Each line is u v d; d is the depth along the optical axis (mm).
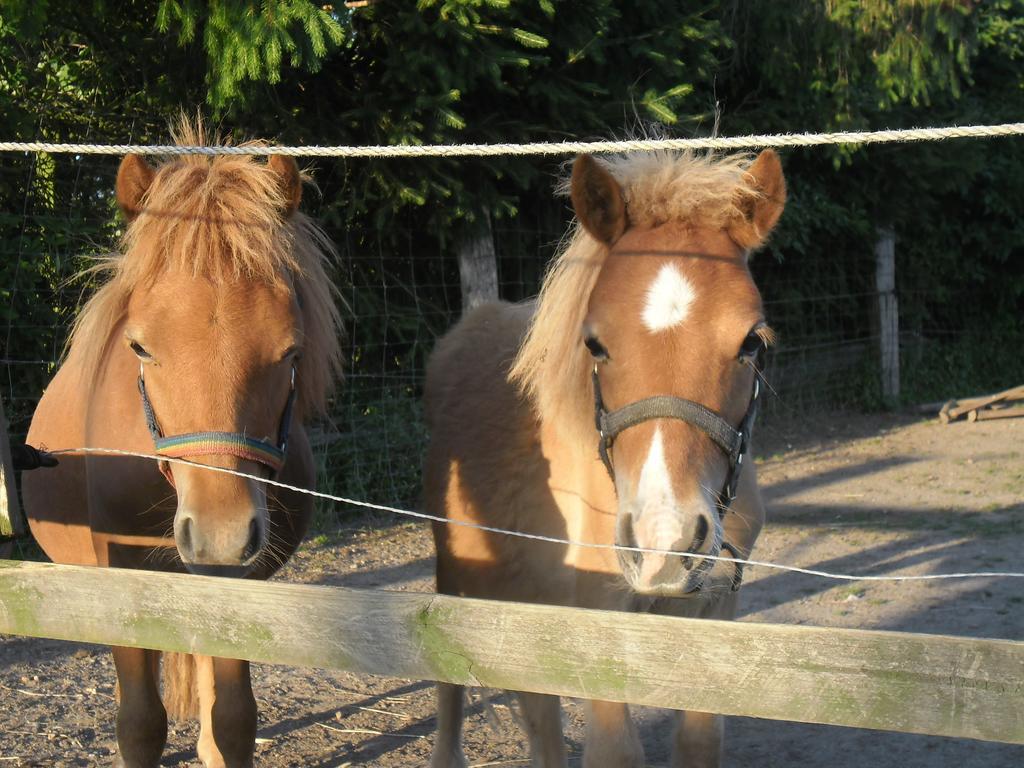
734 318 1992
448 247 6980
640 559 1919
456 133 5895
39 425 3354
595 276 2291
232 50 4625
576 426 2377
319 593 1753
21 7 4582
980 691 1375
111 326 2691
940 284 12227
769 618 4594
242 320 2246
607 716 2252
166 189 2354
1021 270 12609
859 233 10195
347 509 6398
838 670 1446
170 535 2666
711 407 1993
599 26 5910
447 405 3305
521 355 2561
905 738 3480
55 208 5523
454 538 3119
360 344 6625
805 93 8352
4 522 2166
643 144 1927
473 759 3424
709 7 6566
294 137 5633
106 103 5832
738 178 2201
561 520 2646
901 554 5660
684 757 2377
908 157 9492
